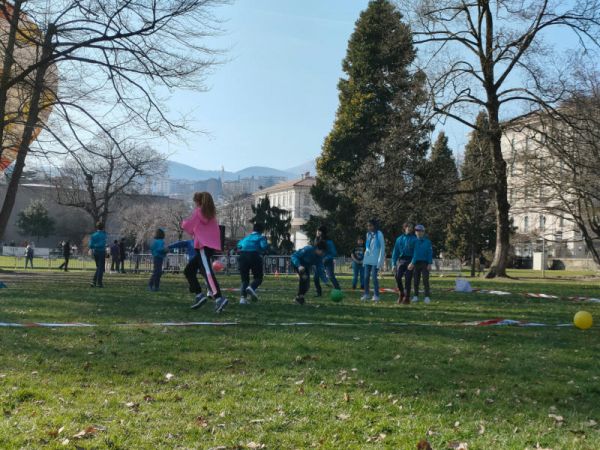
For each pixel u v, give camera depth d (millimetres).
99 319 9703
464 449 3879
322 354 6930
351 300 14688
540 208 35281
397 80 32906
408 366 6363
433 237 53906
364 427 4344
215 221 11016
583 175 30453
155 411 4641
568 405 5059
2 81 19016
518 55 29062
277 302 13312
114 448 3863
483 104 30297
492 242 54406
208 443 3979
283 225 48625
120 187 43000
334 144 49281
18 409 4602
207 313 10781
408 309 12328
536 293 18844
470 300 15391
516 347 7691
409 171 33000
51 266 44219
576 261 59688
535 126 30828
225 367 6188
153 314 10508
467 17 30703
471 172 33562
